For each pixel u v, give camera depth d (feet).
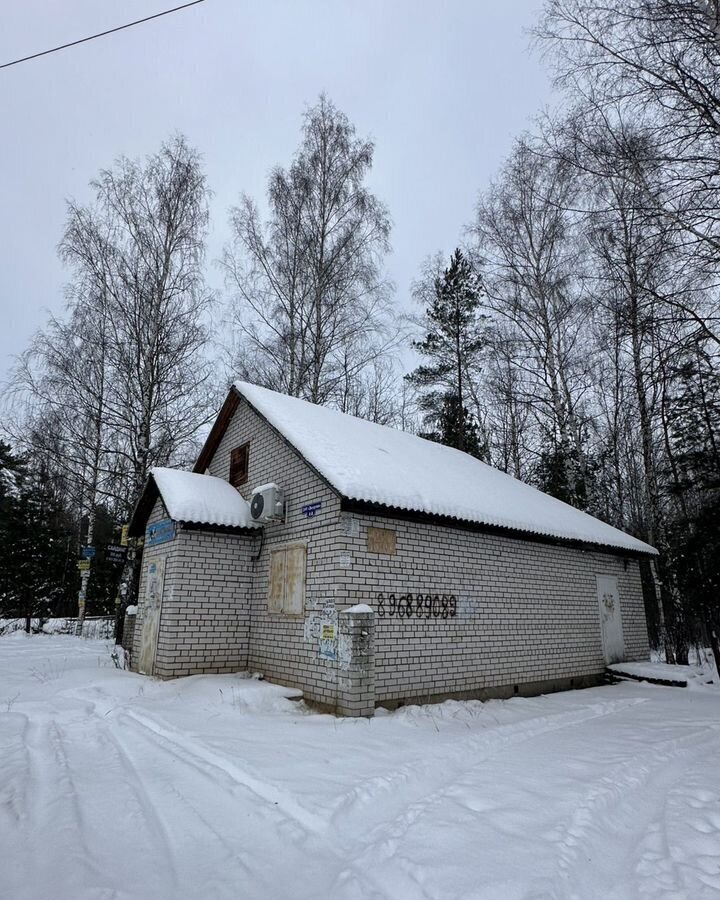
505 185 59.88
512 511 34.76
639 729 23.00
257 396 34.17
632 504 68.85
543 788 14.46
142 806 12.70
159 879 9.47
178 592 29.37
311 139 61.57
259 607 30.76
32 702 23.80
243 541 32.17
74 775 14.85
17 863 9.94
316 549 26.89
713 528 43.50
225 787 13.89
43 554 81.10
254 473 33.94
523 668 32.81
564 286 56.85
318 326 57.00
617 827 12.56
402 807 13.19
